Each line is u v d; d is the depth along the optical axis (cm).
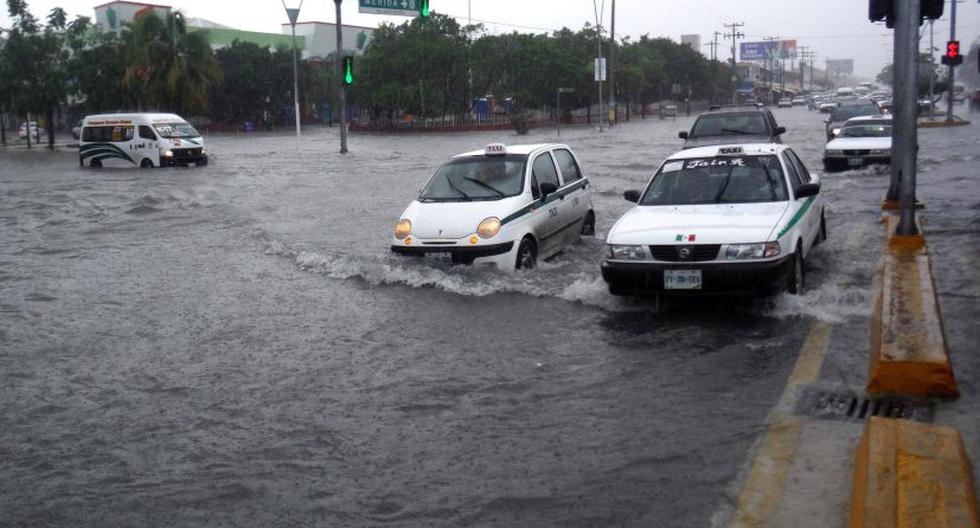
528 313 866
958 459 425
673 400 607
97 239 1511
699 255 805
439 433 565
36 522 459
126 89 5400
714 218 852
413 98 6241
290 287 1045
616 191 1970
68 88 5191
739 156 967
